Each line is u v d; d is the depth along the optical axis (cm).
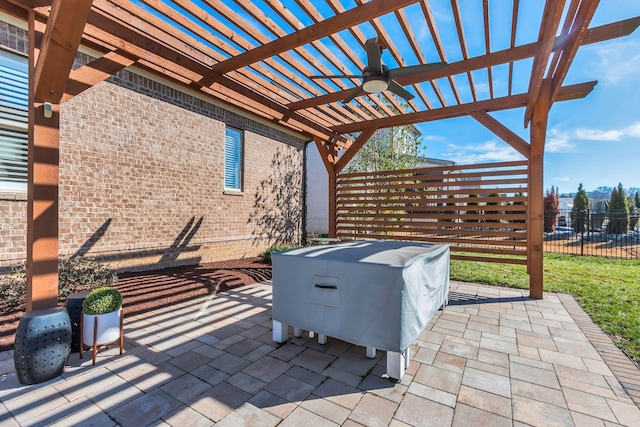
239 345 314
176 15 302
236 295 494
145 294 466
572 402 221
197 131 688
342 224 729
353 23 293
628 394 231
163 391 232
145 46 345
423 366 273
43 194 259
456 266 743
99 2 301
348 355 295
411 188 655
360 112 559
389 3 273
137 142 575
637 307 427
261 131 878
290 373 260
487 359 285
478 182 568
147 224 593
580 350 302
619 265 759
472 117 520
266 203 897
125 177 557
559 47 320
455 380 251
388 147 1004
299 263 299
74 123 491
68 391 230
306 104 524
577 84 435
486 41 344
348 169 1017
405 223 647
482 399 225
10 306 376
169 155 630
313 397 227
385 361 283
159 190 614
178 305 440
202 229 703
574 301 461
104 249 529
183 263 662
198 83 403
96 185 518
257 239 863
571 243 1181
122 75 551
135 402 218
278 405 217
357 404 219
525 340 326
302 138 1045
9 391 229
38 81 245
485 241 555
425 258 305
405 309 252
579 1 240
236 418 203
